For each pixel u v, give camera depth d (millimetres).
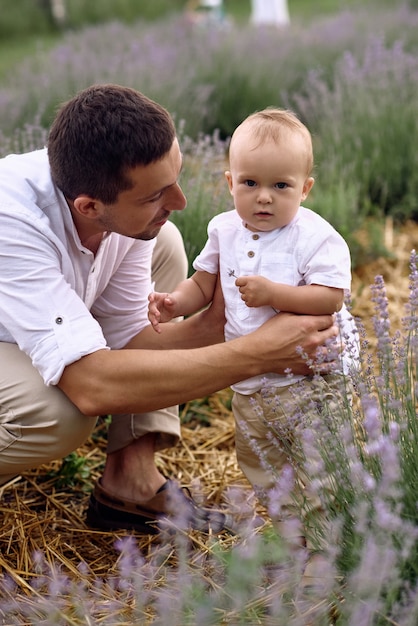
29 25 14703
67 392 2211
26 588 2246
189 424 3258
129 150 2043
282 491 1923
